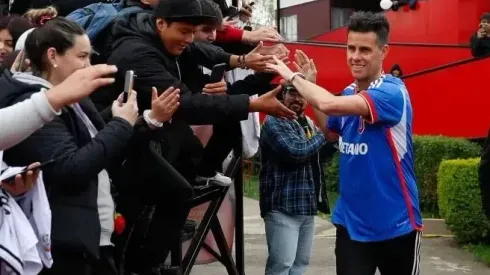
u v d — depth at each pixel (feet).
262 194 21.76
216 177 18.04
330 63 38.19
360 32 15.89
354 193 16.06
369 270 16.02
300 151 20.85
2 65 15.19
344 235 16.26
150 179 14.99
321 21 50.39
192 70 18.13
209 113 15.39
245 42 20.16
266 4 55.88
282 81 16.44
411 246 15.98
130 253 16.20
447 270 27.37
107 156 12.58
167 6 15.67
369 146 15.87
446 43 38.88
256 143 21.86
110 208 13.91
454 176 30.66
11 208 11.35
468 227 30.45
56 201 12.64
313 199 21.74
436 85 36.63
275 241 21.58
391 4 40.34
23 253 11.31
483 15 36.81
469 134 35.99
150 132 14.34
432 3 39.32
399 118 15.74
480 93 35.68
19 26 18.39
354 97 15.47
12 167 11.84
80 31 13.05
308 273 27.12
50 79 13.01
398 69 38.42
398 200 15.90
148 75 15.49
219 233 19.88
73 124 13.14
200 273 27.35
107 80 11.48
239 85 18.17
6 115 11.00
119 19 16.14
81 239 12.57
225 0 22.59
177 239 16.37
